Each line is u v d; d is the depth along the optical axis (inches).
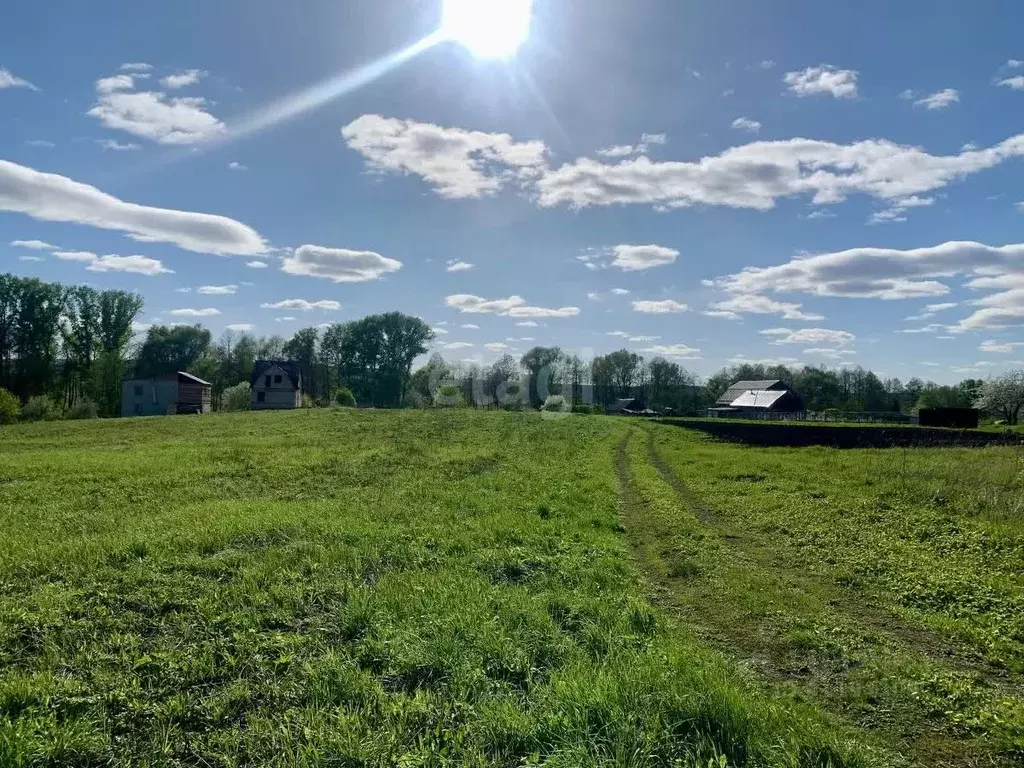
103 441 1215.6
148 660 243.9
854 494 659.4
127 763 187.0
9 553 390.9
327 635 273.0
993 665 277.9
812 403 4136.3
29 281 2999.5
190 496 629.6
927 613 340.2
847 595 374.9
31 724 196.9
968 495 607.8
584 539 466.0
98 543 404.8
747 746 188.9
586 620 296.7
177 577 339.9
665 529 531.5
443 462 896.9
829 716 224.1
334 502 580.4
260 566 356.2
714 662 250.8
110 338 3213.6
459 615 283.0
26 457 921.5
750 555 464.4
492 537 452.8
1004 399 2662.4
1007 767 196.7
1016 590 362.3
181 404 2810.0
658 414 3688.5
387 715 205.9
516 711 207.3
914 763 198.7
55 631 272.7
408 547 411.5
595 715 201.9
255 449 1042.1
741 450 1230.3
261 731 200.8
